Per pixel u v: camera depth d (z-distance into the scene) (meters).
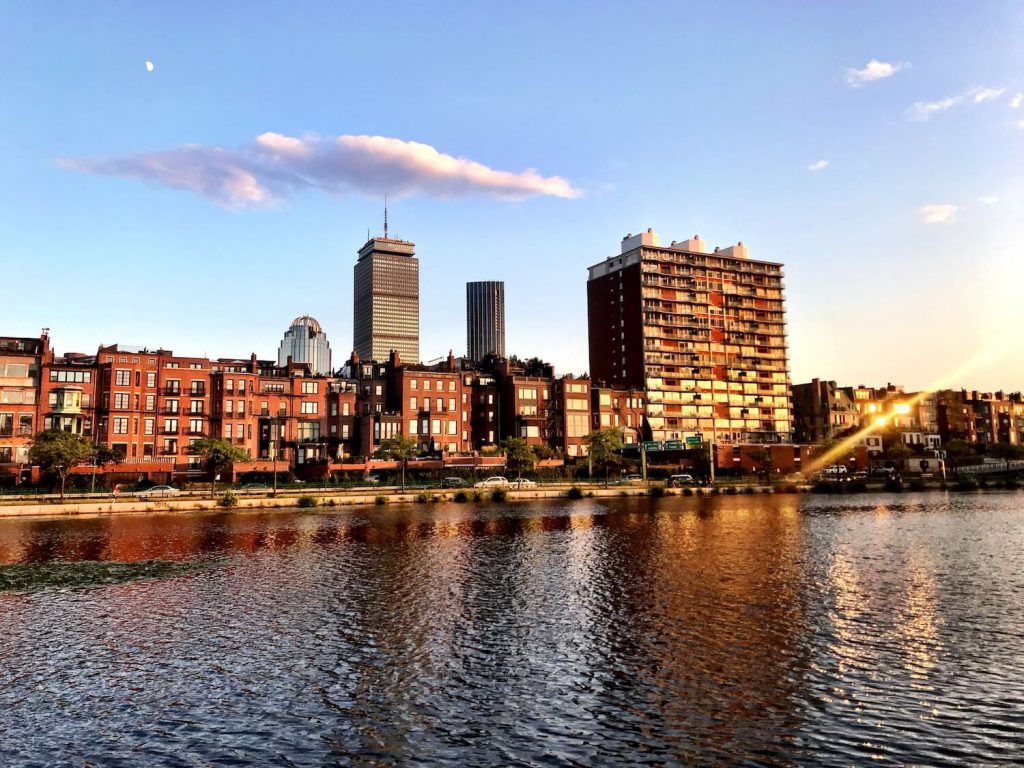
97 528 65.38
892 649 26.70
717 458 143.50
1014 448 177.38
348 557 48.56
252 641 28.80
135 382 115.44
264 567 45.03
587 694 22.77
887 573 41.31
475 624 30.97
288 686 23.77
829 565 44.09
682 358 188.88
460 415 142.12
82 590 38.75
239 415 122.31
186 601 35.94
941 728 19.91
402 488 102.19
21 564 46.62
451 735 19.97
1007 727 19.91
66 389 108.81
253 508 85.56
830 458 153.88
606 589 37.75
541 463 133.88
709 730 20.03
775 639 28.17
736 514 77.19
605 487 109.31
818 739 19.38
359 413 137.50
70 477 101.50
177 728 20.61
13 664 26.28
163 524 68.56
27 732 20.42
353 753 18.97
